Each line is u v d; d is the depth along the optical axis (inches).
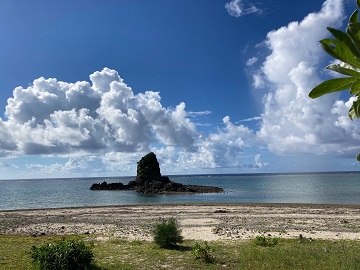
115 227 860.0
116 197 2519.7
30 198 2605.8
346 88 48.4
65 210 1384.1
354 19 43.0
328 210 1205.7
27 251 523.5
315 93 49.5
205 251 459.5
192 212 1179.9
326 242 588.1
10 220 1059.3
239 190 3080.7
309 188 3225.9
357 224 850.8
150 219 1009.5
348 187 3297.2
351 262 386.9
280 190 2987.2
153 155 3614.7
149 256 489.4
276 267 399.2
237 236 686.5
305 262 415.8
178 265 435.5
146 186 3235.7
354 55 44.3
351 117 60.2
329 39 46.8
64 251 386.9
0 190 4249.5
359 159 56.4
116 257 484.7
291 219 957.8
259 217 1010.1
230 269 412.2
